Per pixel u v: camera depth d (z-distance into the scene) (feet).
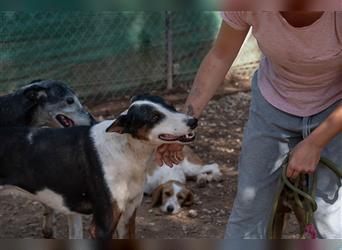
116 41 15.71
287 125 7.16
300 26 6.56
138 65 16.07
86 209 8.93
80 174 8.73
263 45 6.84
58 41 15.15
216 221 10.91
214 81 7.60
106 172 8.56
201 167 12.30
